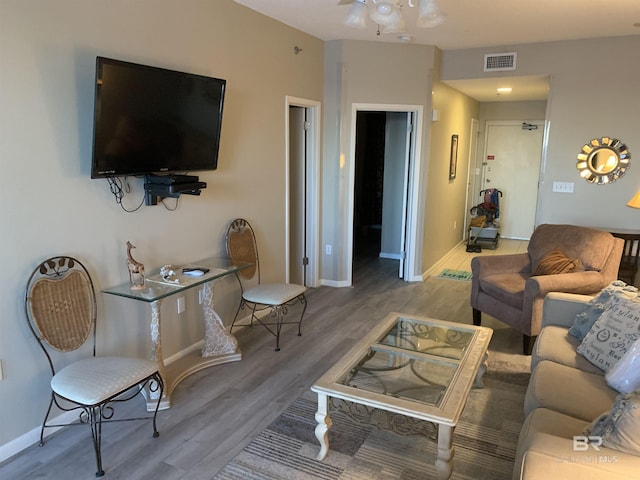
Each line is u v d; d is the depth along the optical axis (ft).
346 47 15.90
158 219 10.13
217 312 12.30
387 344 9.01
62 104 7.89
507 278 12.75
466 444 7.98
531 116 25.09
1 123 7.06
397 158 20.95
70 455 7.65
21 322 7.59
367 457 7.66
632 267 14.69
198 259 11.44
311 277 17.21
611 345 7.41
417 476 7.22
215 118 10.76
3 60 7.00
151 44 9.49
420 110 16.76
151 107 8.97
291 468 7.39
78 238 8.41
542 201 16.85
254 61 12.69
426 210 17.81
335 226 17.06
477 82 17.97
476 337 9.21
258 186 13.46
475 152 26.14
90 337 8.77
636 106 15.12
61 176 8.00
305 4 11.97
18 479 7.08
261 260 13.96
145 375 7.74
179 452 7.77
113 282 9.18
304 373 10.58
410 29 14.29
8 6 6.99
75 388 7.08
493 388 9.89
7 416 7.53
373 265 20.68
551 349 8.15
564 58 15.81
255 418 8.77
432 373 7.91
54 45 7.67
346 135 16.47
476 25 13.79
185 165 10.24
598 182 15.92
